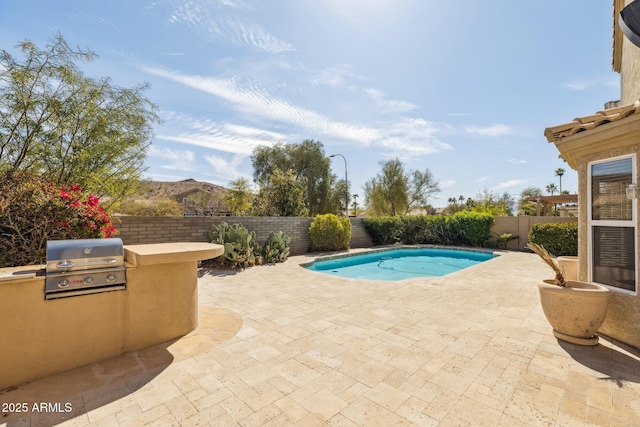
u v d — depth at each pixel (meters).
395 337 3.98
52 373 2.99
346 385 2.82
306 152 26.00
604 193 4.01
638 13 3.63
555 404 2.52
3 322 2.75
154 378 2.94
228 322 4.52
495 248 15.70
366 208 27.98
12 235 3.58
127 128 6.34
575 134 4.05
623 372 3.04
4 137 4.98
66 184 5.36
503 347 3.67
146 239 8.59
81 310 3.18
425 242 18.05
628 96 6.29
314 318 4.74
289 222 12.77
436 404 2.53
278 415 2.38
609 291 3.64
